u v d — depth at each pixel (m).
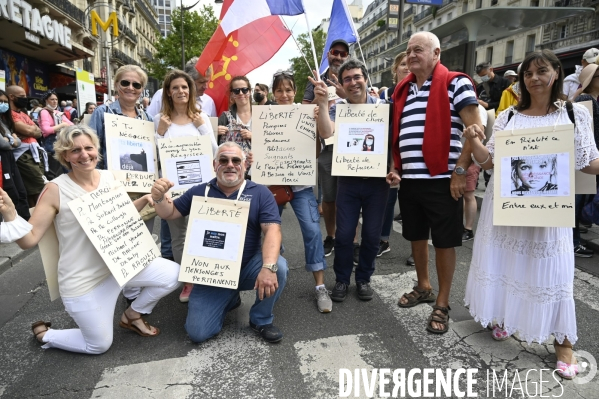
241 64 4.04
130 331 2.81
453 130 2.68
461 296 3.31
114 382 2.25
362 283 3.28
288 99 3.53
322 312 3.05
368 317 2.97
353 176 3.07
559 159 2.15
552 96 2.26
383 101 3.15
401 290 3.44
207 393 2.15
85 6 21.95
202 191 2.69
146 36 46.53
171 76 3.11
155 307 3.18
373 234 3.13
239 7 3.67
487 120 3.97
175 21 30.25
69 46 15.70
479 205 6.30
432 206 2.73
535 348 2.52
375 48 53.47
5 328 2.89
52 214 2.32
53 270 2.47
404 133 2.81
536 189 2.21
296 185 3.23
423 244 3.07
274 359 2.46
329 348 2.57
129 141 2.95
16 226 2.10
